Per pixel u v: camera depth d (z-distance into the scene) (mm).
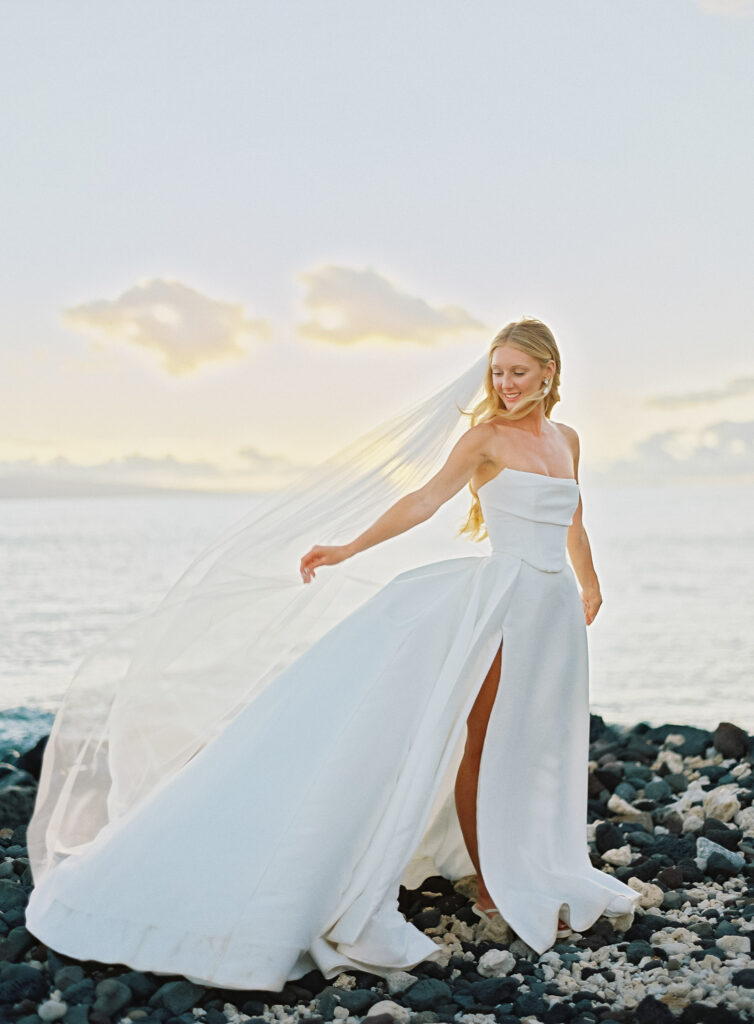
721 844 4660
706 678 9891
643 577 17672
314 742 3422
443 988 3229
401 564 4117
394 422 3941
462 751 3973
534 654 3691
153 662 3811
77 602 14570
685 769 6129
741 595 15516
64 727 3779
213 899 3201
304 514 3924
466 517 4184
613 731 7035
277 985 3131
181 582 3857
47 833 3688
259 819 3309
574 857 3846
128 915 3242
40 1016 3039
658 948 3604
